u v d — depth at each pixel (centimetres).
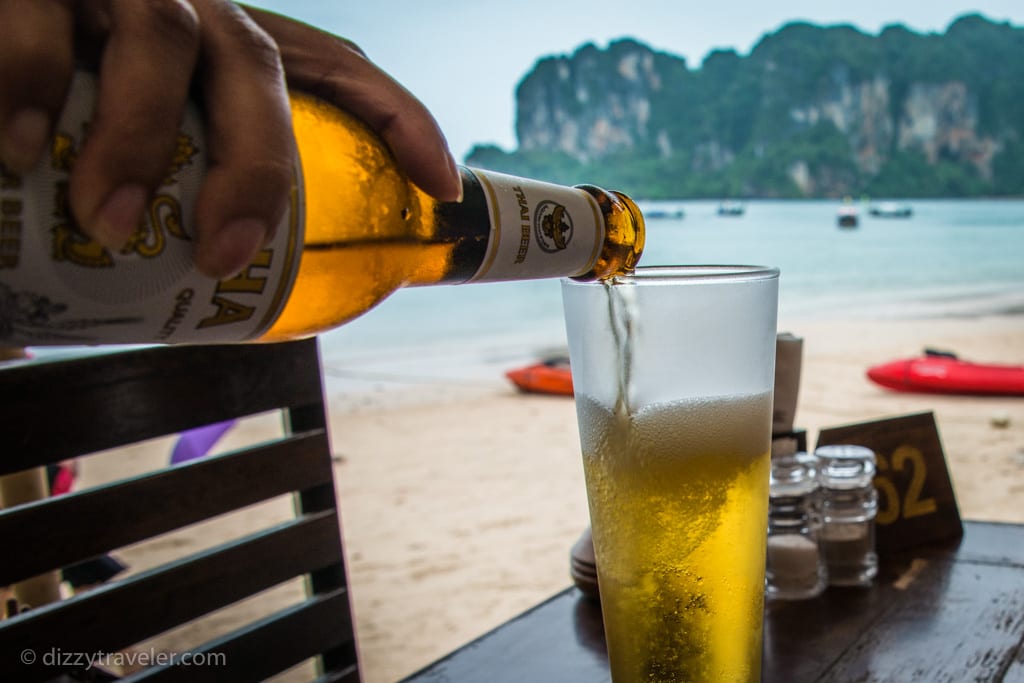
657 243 2680
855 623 73
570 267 53
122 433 88
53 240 31
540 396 766
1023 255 2164
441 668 69
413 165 38
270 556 99
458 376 1000
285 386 101
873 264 2039
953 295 1516
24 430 81
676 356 45
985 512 353
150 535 89
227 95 29
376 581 315
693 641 47
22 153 26
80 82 31
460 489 445
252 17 36
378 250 48
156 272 33
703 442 46
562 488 434
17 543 81
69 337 34
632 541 47
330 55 37
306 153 45
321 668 109
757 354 46
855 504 82
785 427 86
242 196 29
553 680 65
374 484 467
